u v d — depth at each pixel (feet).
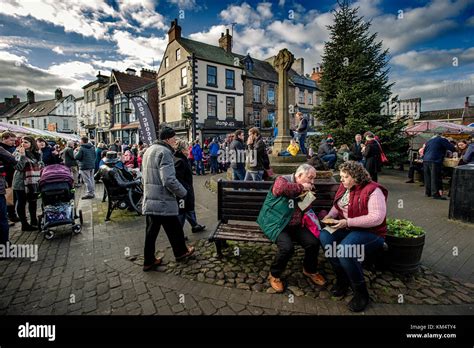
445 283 9.50
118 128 96.27
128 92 93.71
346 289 8.90
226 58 81.61
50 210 14.79
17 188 15.81
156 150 10.38
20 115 153.38
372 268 10.36
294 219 9.68
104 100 108.27
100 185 34.17
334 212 9.96
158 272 10.55
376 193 8.53
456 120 125.49
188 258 11.64
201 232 15.19
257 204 11.84
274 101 92.02
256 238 10.42
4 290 9.46
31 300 8.86
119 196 18.35
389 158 40.83
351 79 42.27
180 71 76.43
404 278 9.74
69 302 8.73
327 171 16.43
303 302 8.55
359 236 8.43
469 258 11.46
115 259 11.85
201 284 9.62
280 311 8.16
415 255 9.79
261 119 88.38
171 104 81.66
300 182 9.82
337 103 40.98
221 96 77.51
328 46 43.91
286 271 10.45
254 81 86.12
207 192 27.02
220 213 12.34
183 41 77.92
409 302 8.43
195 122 71.51
